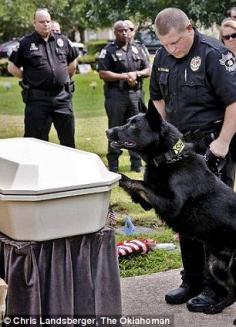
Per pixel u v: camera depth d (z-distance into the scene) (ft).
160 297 12.85
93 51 82.69
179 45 11.37
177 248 16.11
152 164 11.24
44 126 22.54
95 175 9.43
